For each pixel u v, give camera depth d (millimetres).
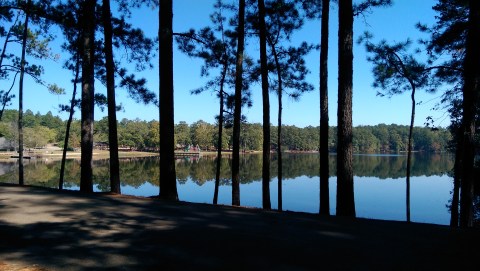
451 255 4906
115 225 6480
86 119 12312
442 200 24578
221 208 8609
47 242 5363
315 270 4285
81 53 14281
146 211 7906
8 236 5664
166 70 10094
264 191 12531
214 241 5480
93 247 5121
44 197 9656
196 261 4555
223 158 80938
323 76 10500
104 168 51281
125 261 4539
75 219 6930
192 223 6746
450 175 18422
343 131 8734
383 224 6930
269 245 5289
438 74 12195
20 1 14453
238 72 12648
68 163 57875
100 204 8695
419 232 6223
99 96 14711
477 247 5297
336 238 5746
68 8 13625
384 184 33875
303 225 6723
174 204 8977
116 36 13250
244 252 4938
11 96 18047
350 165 8711
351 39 8773
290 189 29781
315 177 40531
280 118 14438
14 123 80188
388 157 88375
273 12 13133
